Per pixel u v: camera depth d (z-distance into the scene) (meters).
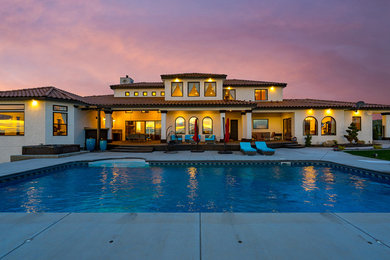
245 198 6.10
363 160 11.09
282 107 19.20
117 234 2.97
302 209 5.25
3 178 7.67
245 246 2.64
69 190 6.88
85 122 17.69
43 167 9.26
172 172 9.45
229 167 10.53
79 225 3.25
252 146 16.81
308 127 19.64
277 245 2.67
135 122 21.89
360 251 2.52
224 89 22.08
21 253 2.48
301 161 11.05
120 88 22.48
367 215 3.63
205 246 2.65
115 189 6.99
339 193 6.52
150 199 6.03
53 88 16.50
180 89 20.02
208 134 20.12
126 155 13.75
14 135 13.95
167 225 3.26
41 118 13.95
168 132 20.05
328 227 3.19
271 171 9.62
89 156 13.29
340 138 19.47
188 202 5.80
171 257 2.41
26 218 3.51
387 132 21.34
